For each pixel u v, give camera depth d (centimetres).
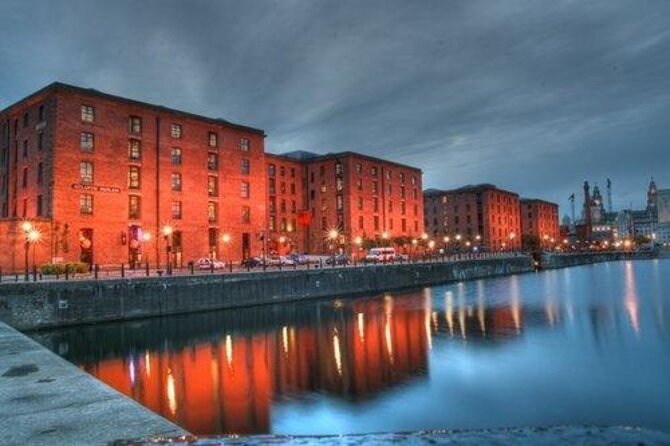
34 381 646
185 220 6128
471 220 13775
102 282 3644
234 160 6862
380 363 2523
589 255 16100
